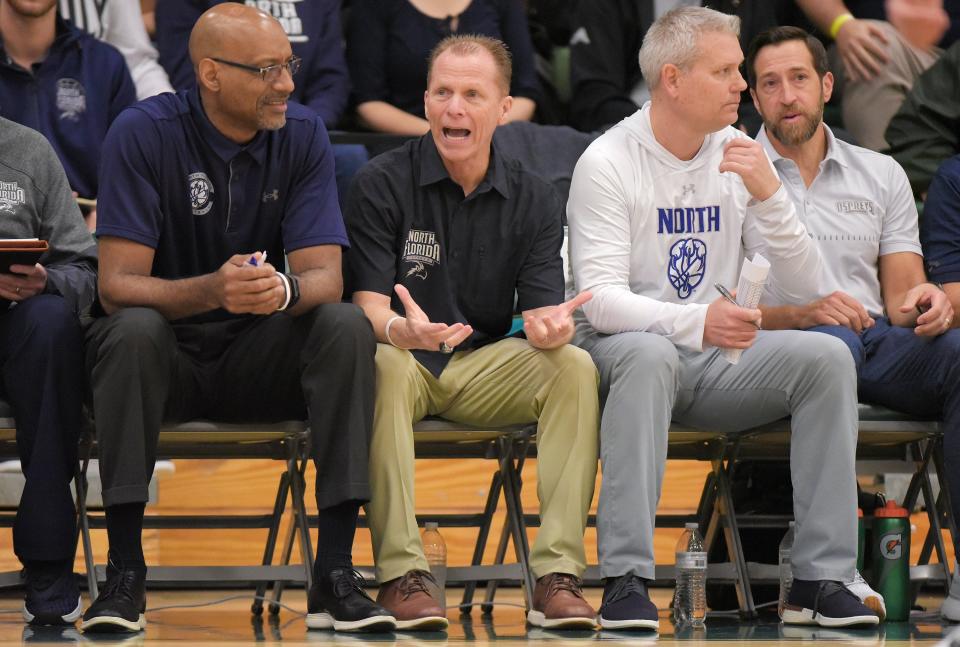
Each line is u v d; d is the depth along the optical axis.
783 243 10.84
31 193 10.58
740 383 10.35
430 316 10.76
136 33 14.97
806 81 11.84
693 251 10.95
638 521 9.66
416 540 9.69
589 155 10.91
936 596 13.64
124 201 9.72
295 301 9.60
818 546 10.02
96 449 10.52
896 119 15.08
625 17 15.85
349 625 9.24
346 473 9.34
